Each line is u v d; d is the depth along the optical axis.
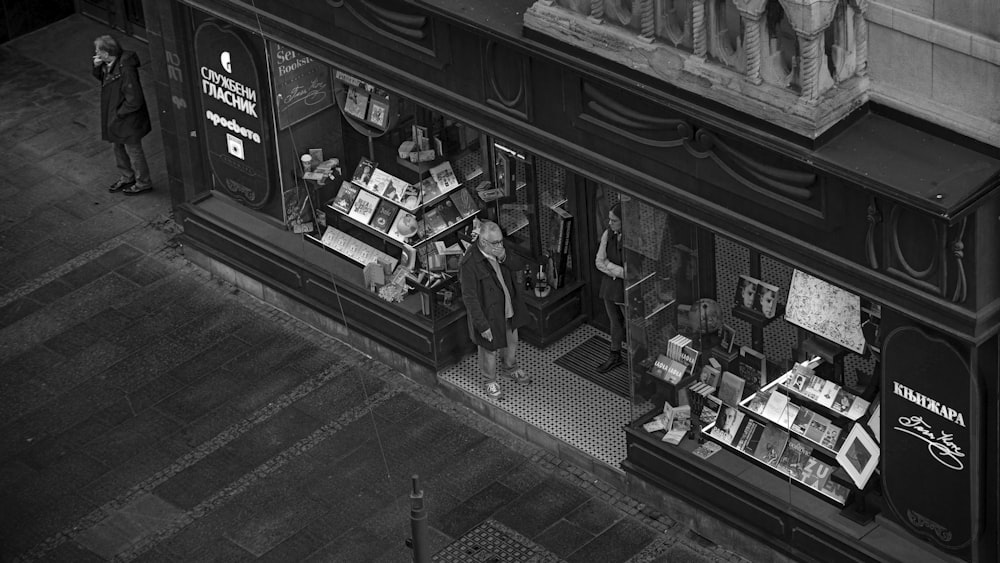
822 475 13.84
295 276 17.34
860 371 13.40
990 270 11.42
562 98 13.27
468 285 15.36
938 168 11.26
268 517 15.23
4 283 18.38
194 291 18.05
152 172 19.97
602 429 15.54
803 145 11.66
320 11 14.99
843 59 11.51
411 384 16.58
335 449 15.88
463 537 14.81
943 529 12.91
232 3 15.94
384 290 16.61
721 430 14.43
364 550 14.80
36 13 22.48
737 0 11.45
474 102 14.05
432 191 16.20
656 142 12.77
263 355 17.09
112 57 18.83
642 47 12.33
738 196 12.45
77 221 19.19
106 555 15.03
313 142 16.97
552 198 16.16
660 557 14.46
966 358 11.94
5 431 16.45
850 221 11.80
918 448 12.72
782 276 13.55
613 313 15.91
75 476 15.88
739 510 14.23
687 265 14.02
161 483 15.71
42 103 21.19
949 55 11.16
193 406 16.53
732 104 11.95
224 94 17.28
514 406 15.91
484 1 13.66
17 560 15.08
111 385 16.89
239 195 17.84
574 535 14.74
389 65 14.62
